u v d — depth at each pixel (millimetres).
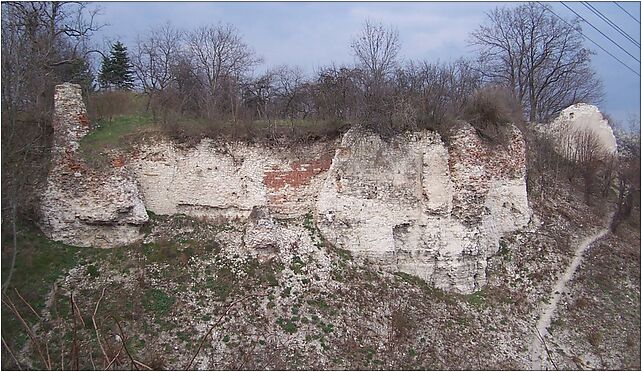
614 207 28672
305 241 18547
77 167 17547
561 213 25750
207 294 16188
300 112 25797
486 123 22141
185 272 16703
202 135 19438
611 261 23312
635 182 28922
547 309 19531
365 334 16047
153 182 18922
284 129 19953
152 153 19016
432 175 19562
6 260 15844
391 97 20469
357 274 18094
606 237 25312
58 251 16828
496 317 18484
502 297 19500
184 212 19156
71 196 17375
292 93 26969
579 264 22328
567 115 33719
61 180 17453
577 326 18906
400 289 18156
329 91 23328
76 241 17281
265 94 28750
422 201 19594
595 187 29297
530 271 21078
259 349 14820
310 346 15227
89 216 17250
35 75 20328
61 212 17297
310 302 16531
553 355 17328
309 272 17484
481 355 16516
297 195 19578
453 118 20547
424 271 19203
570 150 31094
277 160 19594
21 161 17609
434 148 19656
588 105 34031
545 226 24094
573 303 20016
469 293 19141
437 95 21344
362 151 19453
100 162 17734
